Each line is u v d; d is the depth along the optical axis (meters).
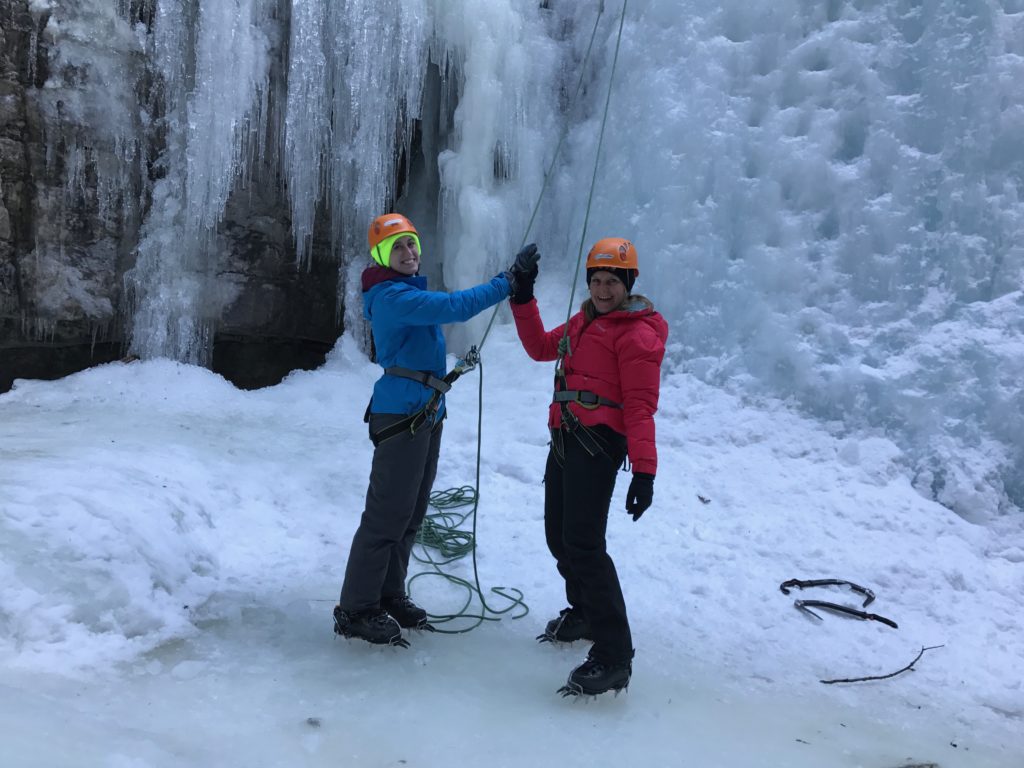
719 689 2.81
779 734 2.51
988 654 3.26
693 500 4.80
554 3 8.06
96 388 6.39
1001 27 5.46
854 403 5.39
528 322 2.86
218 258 7.21
